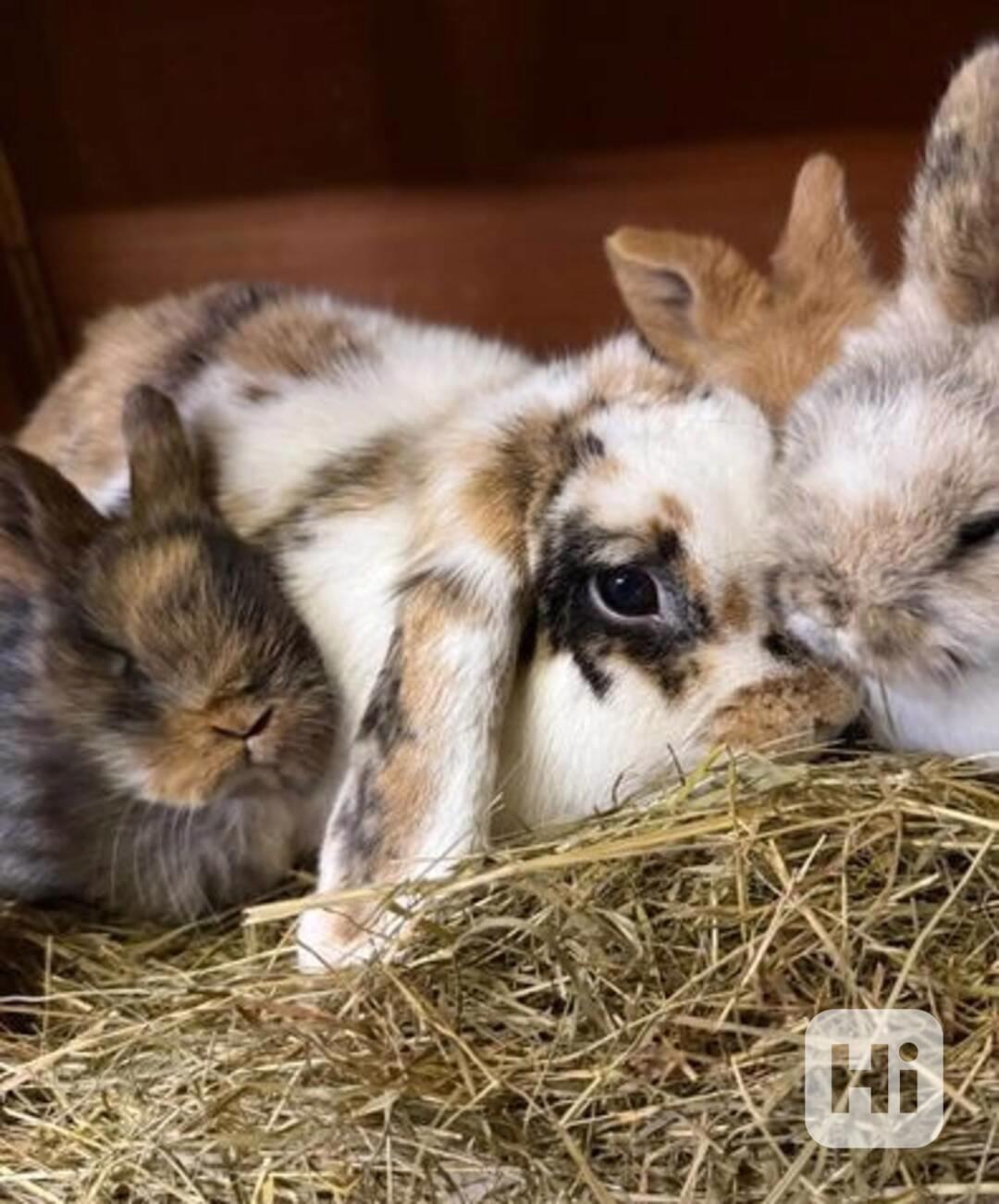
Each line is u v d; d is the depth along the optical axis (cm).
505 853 48
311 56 71
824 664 48
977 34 68
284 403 57
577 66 71
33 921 54
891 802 46
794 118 71
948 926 44
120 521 52
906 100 70
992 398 46
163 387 60
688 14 69
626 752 49
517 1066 43
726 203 73
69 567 51
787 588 46
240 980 49
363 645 52
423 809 48
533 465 50
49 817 52
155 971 52
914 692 47
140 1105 45
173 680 49
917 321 49
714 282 55
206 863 54
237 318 62
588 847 46
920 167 51
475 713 48
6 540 51
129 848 53
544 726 50
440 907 47
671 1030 43
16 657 51
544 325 76
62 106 72
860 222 71
